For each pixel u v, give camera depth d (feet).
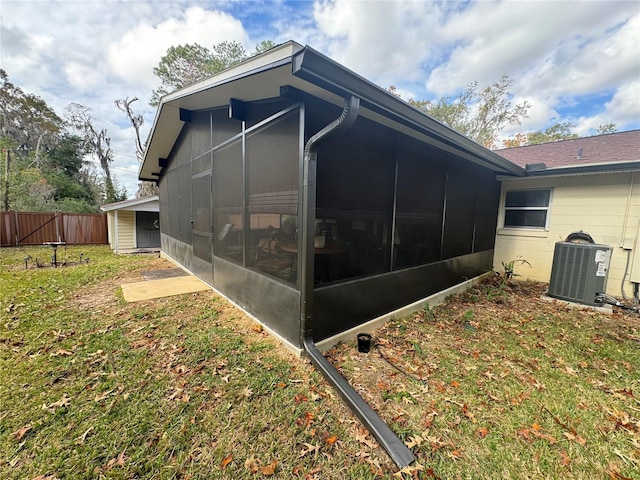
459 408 6.61
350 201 9.66
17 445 5.21
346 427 5.92
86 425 5.73
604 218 16.17
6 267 22.17
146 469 4.87
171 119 16.78
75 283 16.60
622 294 15.69
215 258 14.62
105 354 8.45
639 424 6.21
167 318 11.36
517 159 21.65
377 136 10.32
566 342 10.08
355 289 9.95
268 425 5.89
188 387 7.00
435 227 13.78
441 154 13.64
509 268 18.20
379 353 9.02
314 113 8.20
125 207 33.09
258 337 9.75
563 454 5.44
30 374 7.34
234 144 12.01
